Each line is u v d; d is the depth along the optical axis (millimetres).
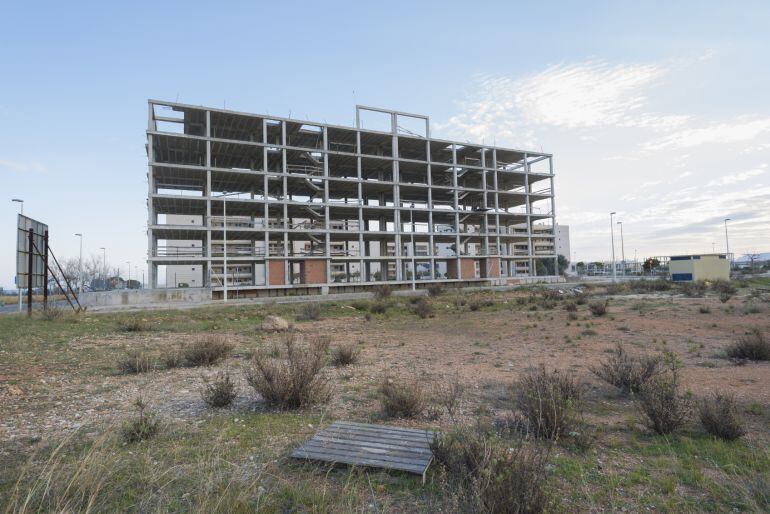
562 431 5512
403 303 38062
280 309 32562
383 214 71938
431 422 6270
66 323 21766
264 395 7230
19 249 24609
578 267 145000
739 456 4914
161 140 54625
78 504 3672
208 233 53500
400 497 3922
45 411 6957
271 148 59312
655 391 6234
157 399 7773
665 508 3750
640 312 22844
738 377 8836
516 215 79500
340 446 4941
